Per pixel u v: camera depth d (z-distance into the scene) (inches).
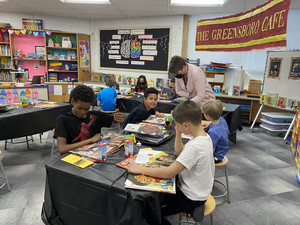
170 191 38.0
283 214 78.0
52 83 250.4
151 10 203.5
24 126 104.3
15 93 174.6
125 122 85.8
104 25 257.8
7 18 239.5
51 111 116.0
